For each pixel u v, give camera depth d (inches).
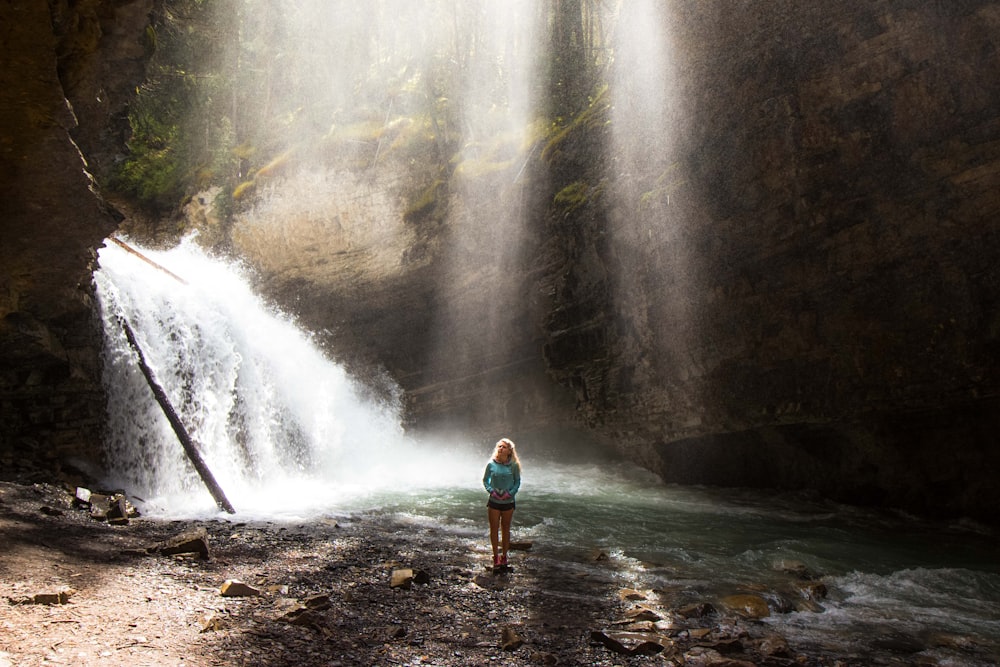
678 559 370.3
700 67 605.6
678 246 649.0
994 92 447.8
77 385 497.4
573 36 987.9
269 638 203.9
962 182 471.2
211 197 1267.2
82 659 168.9
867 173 514.6
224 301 764.0
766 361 605.0
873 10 487.5
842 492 611.2
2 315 427.5
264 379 762.8
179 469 557.6
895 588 325.1
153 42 502.0
